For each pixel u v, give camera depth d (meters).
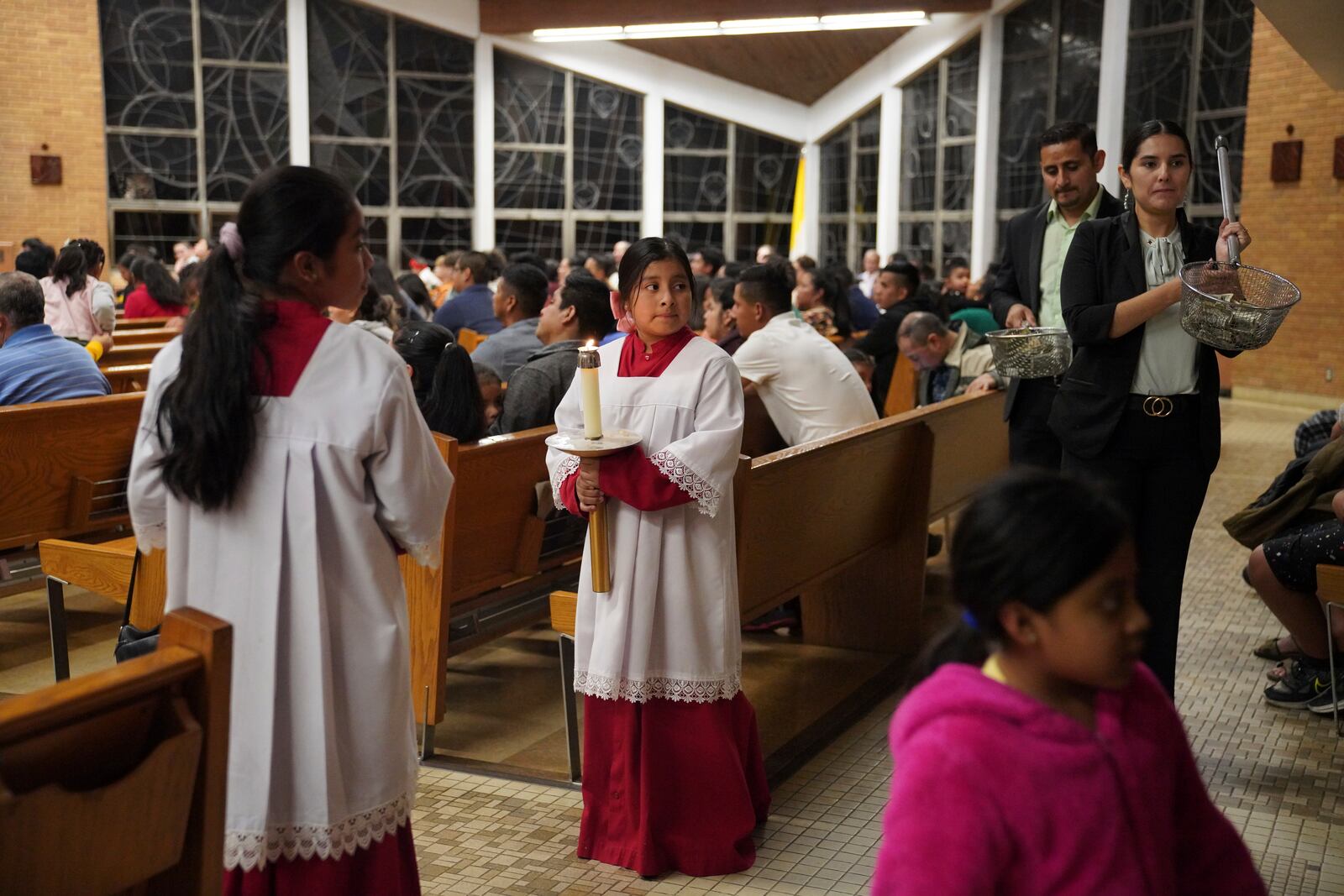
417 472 1.99
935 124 15.19
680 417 2.67
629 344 2.78
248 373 1.87
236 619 1.92
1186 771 1.41
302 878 1.94
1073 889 1.23
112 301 6.92
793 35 15.55
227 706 1.50
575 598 3.17
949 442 4.79
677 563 2.70
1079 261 3.10
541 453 3.69
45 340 4.33
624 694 2.71
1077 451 3.12
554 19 15.02
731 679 2.78
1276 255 10.98
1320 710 3.72
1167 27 12.03
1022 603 1.25
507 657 4.46
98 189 13.84
